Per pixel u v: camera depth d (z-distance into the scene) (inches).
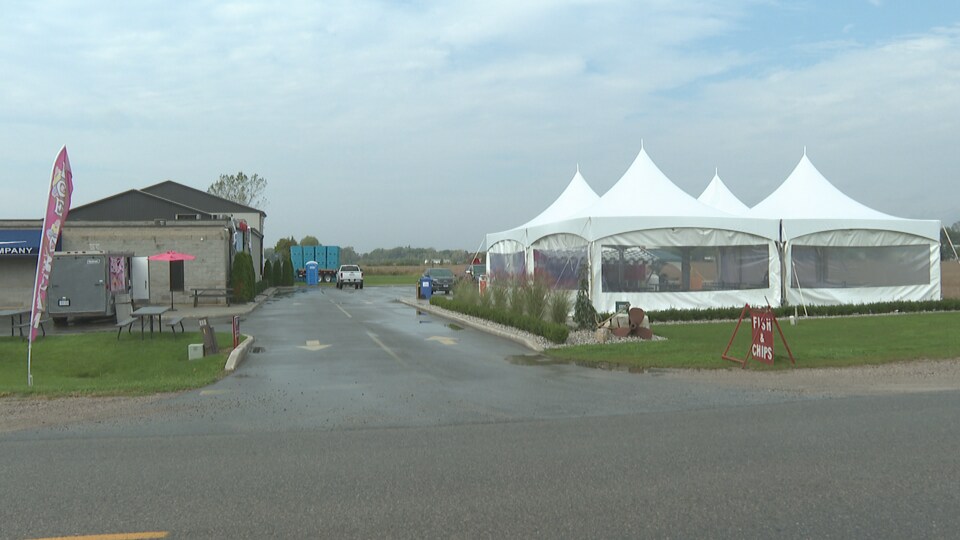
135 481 239.8
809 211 1001.5
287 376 481.7
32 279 1195.3
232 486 233.5
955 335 651.5
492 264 1261.1
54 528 195.5
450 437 303.7
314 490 228.2
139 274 986.1
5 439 303.6
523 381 454.0
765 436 297.4
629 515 201.9
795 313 807.7
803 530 189.2
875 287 949.2
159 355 609.3
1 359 588.1
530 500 216.2
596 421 333.7
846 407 357.7
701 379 454.3
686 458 263.3
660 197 953.5
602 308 854.5
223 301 1268.5
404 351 613.3
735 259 895.7
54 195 477.7
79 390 417.7
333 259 2883.9
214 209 2364.7
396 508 210.1
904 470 244.4
